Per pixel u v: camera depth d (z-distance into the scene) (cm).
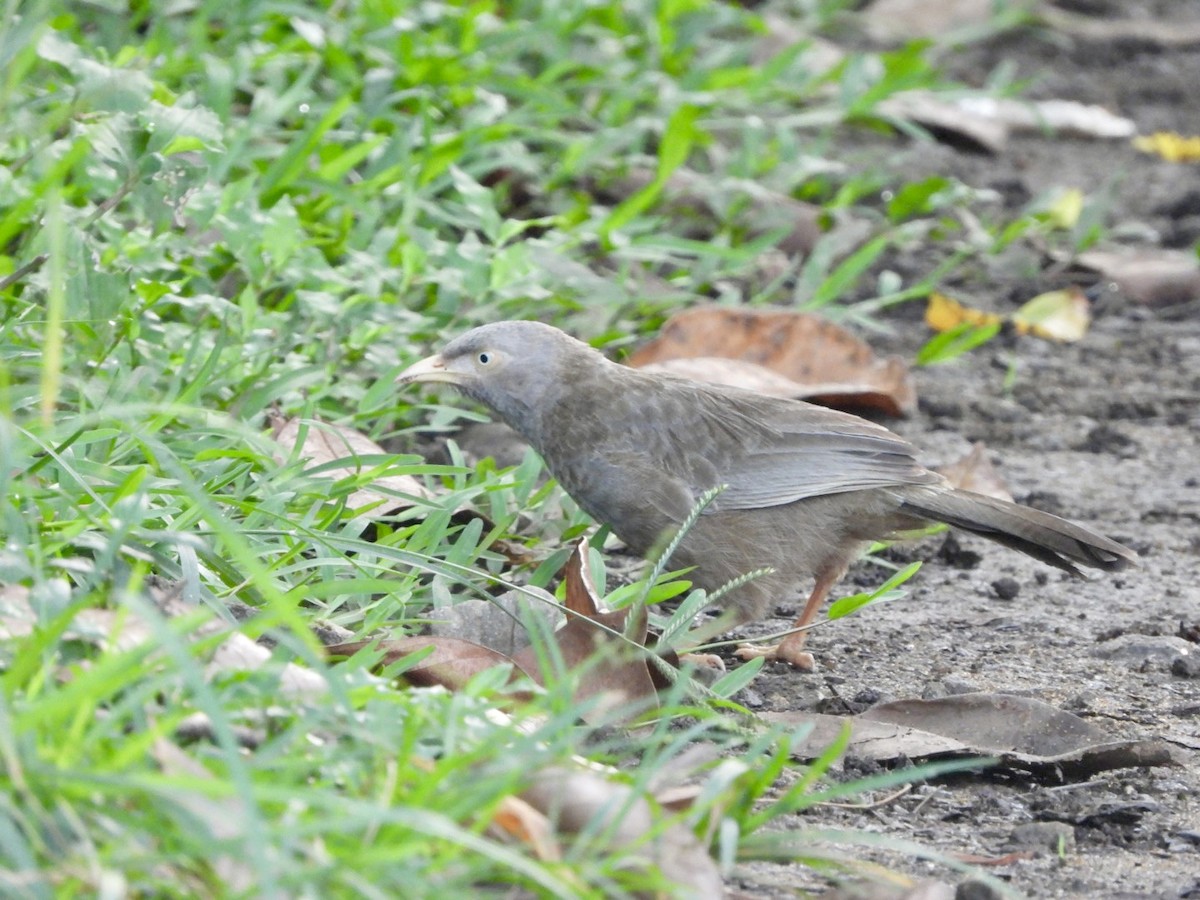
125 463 942
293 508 964
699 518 1035
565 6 1942
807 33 2373
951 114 2256
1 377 630
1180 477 1388
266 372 1102
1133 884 702
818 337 1419
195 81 1520
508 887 589
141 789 505
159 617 532
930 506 1045
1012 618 1084
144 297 1107
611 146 1661
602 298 1398
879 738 830
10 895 495
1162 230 1989
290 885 500
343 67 1591
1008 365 1647
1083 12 2984
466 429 1305
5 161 1163
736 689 853
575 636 815
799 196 1872
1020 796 801
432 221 1494
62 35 1339
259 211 1274
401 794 588
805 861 659
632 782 646
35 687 595
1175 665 984
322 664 607
